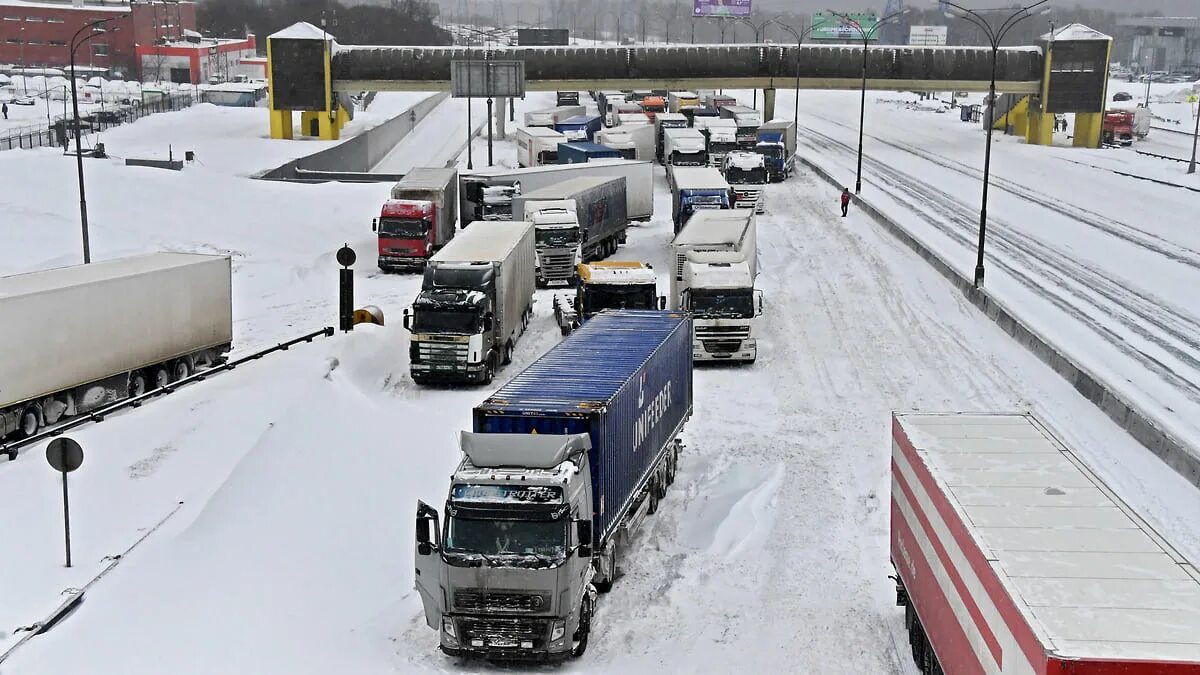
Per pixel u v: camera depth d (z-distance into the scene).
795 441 32.94
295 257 59.22
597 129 110.06
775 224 70.94
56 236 57.00
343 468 29.39
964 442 19.73
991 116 49.53
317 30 103.19
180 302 36.91
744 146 97.75
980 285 49.97
